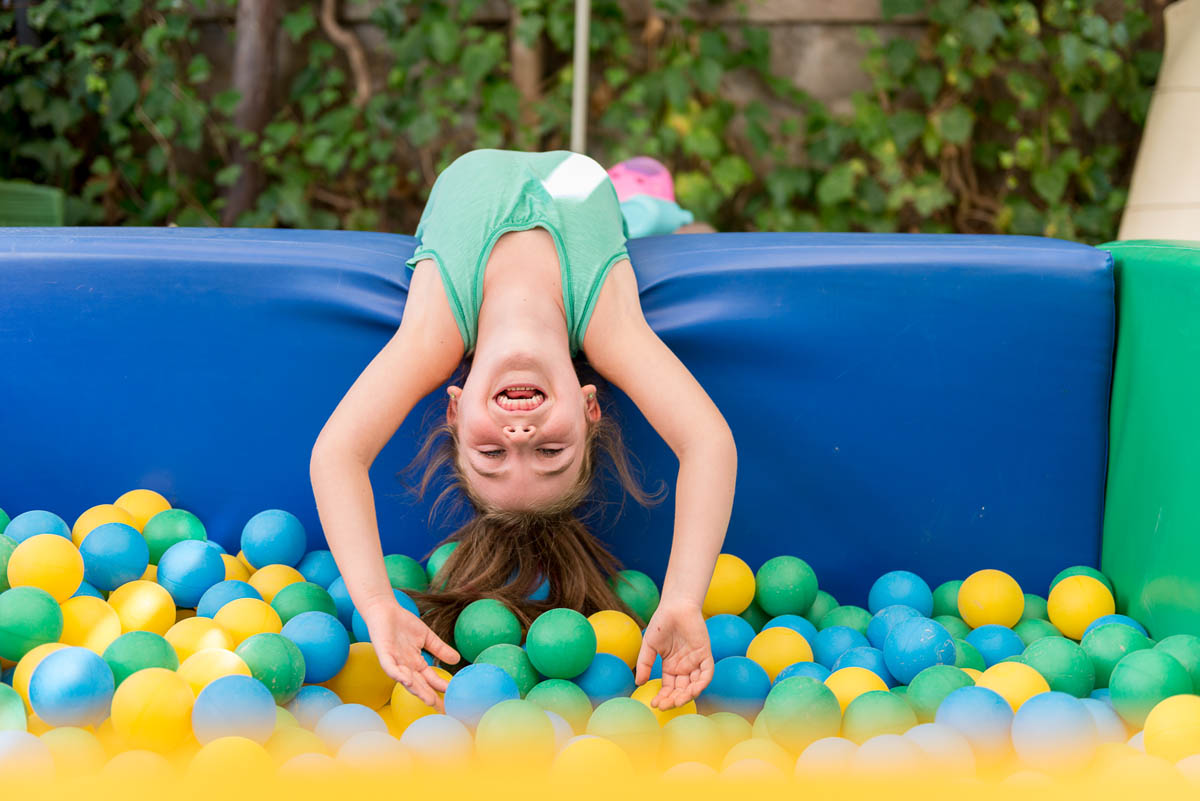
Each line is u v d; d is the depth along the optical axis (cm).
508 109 362
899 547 174
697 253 170
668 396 142
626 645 142
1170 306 154
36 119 365
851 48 364
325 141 369
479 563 152
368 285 164
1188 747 112
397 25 363
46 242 169
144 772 106
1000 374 168
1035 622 160
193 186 379
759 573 167
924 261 166
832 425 169
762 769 105
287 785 92
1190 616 146
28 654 126
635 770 116
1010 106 362
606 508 171
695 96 367
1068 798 92
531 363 131
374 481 171
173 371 169
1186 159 294
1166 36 313
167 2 367
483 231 150
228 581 152
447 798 88
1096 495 172
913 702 127
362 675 138
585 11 302
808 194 371
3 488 173
